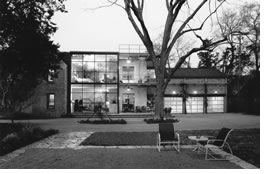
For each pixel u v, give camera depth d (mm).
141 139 9867
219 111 29812
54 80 23625
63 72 23828
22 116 22078
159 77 17797
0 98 14758
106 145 8648
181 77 29141
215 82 29484
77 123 17516
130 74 27562
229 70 38406
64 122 18328
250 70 35656
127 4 16422
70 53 25750
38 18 14852
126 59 27406
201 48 16031
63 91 23656
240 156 6801
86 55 26062
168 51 17578
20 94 14758
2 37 14062
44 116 23203
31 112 23266
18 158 6641
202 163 6102
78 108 25406
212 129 13312
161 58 17766
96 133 11734
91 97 25766
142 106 26609
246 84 29172
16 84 14789
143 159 6492
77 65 25969
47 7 15688
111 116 22703
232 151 7480
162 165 5875
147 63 29109
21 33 13812
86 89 25766
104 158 6605
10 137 8562
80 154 7117
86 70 26031
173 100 29141
